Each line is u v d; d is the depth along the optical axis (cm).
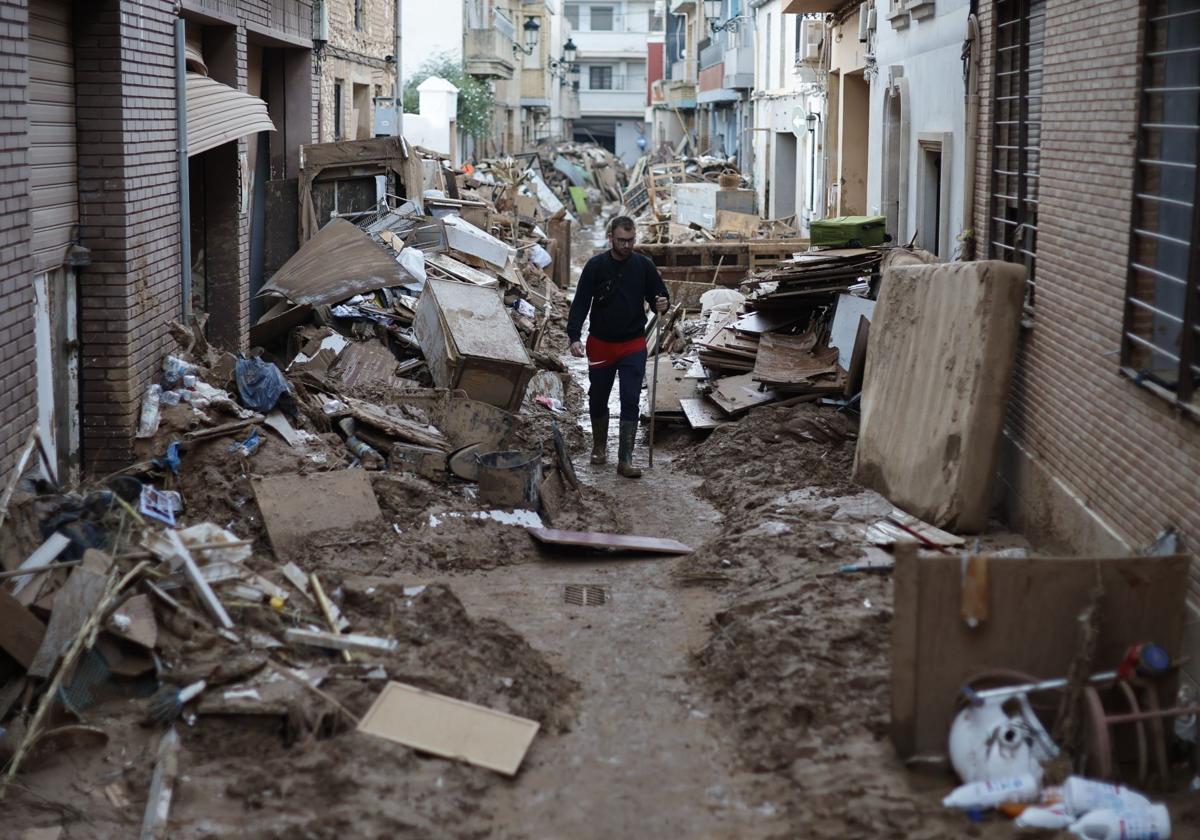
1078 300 760
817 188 2588
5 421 671
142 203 906
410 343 1272
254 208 1727
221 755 536
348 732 536
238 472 842
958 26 1152
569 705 597
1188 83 634
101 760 530
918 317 912
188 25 1217
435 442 968
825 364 1170
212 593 616
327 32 1845
